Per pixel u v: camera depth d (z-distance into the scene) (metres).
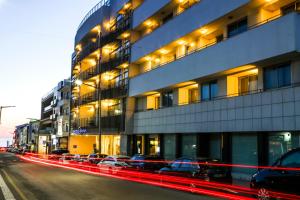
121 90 42.19
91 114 55.56
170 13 35.62
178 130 31.34
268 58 21.41
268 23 21.56
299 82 20.45
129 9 43.91
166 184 19.66
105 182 20.66
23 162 46.62
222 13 25.69
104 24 49.94
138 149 39.78
